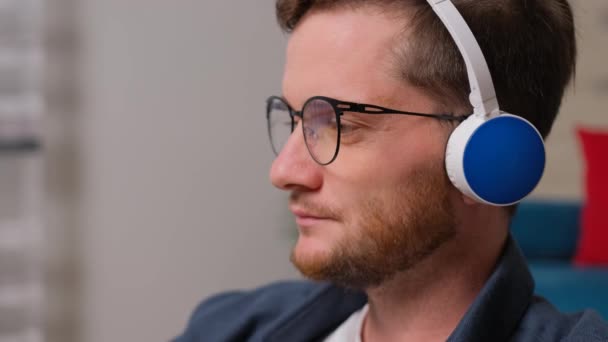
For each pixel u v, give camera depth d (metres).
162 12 2.85
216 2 2.89
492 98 0.92
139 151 2.87
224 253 2.96
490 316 0.96
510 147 0.92
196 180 2.92
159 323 2.93
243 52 2.93
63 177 2.83
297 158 0.96
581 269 1.99
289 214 2.69
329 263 0.96
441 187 0.96
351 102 0.94
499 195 0.92
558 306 1.49
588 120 2.93
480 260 1.02
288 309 1.29
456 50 0.94
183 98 2.89
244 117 2.95
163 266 2.92
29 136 2.80
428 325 1.03
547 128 1.08
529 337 0.95
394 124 0.94
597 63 2.93
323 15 0.98
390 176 0.94
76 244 2.85
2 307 2.82
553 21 1.03
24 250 2.82
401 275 0.99
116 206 2.87
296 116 0.99
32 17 2.76
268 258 2.99
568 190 2.90
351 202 0.94
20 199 2.81
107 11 2.81
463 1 0.95
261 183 2.97
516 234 2.21
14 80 2.77
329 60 0.96
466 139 0.90
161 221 2.90
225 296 1.43
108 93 2.84
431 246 0.97
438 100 0.95
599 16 2.93
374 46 0.94
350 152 0.94
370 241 0.94
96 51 2.82
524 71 1.00
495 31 0.96
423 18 0.94
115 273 2.88
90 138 2.84
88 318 2.88
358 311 1.23
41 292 2.84
